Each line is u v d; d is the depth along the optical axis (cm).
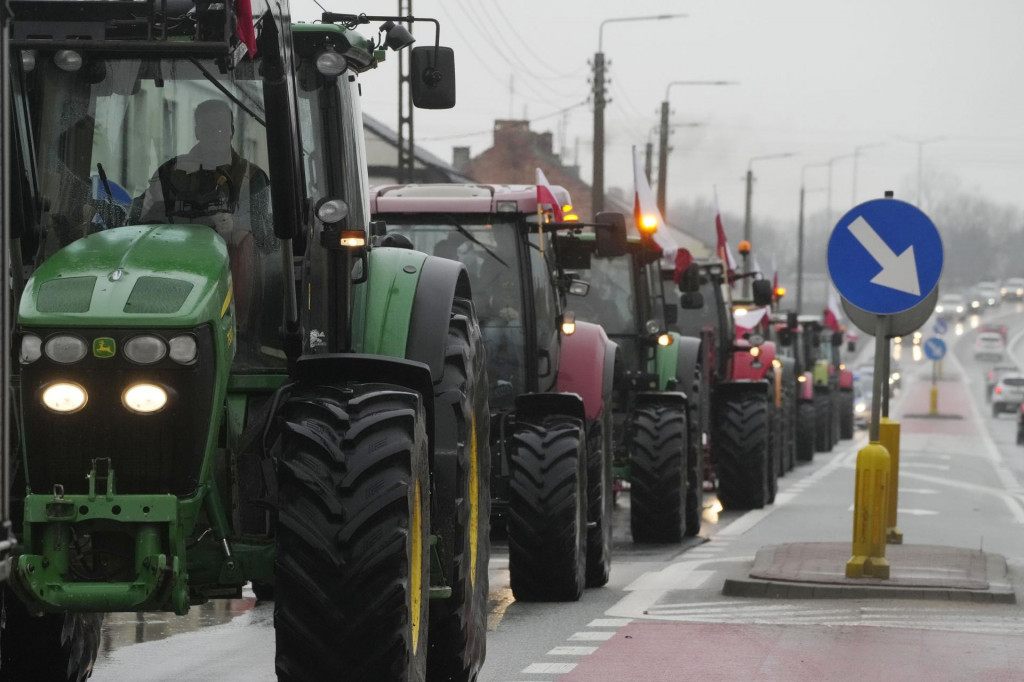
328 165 2130
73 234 1927
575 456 3431
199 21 1739
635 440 4744
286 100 1772
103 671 2556
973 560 3956
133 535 1680
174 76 1953
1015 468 9956
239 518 1833
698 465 5050
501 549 4581
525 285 3769
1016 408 19688
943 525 5612
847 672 2569
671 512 4703
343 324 2073
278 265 1975
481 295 3772
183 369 1692
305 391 1855
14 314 1855
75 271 1742
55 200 1927
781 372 8531
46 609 1667
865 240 3638
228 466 1805
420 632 1880
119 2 1716
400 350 2105
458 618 2128
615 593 3591
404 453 1780
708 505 6412
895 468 4562
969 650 2784
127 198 1936
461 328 2280
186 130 1950
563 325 3772
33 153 1919
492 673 2558
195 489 1709
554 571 3384
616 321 5025
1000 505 6688
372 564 1731
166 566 1667
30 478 1688
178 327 1692
